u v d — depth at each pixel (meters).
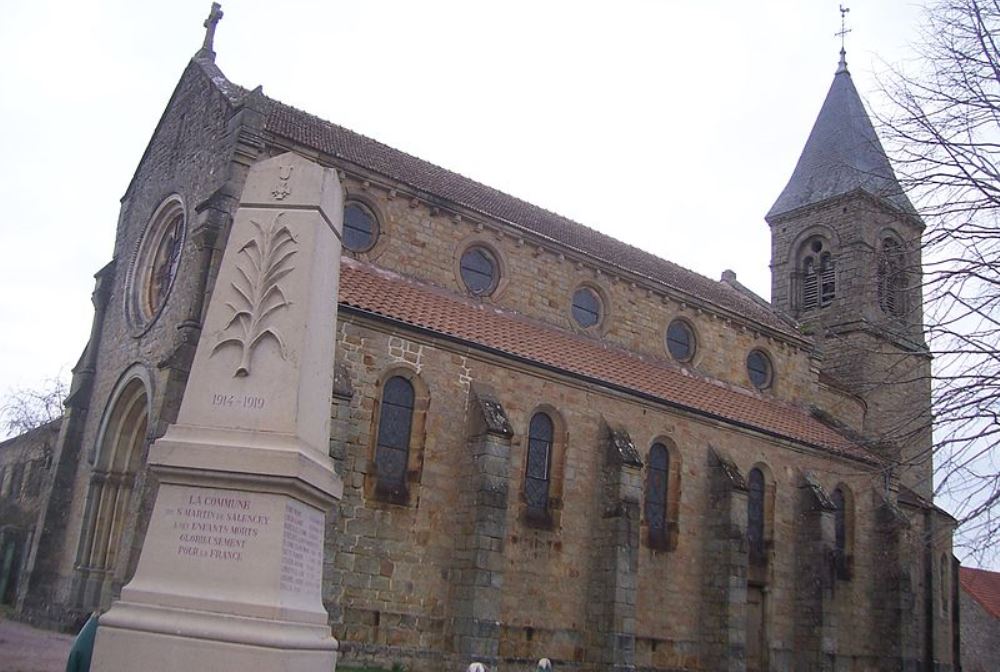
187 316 25.42
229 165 27.14
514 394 28.73
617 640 27.55
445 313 29.23
